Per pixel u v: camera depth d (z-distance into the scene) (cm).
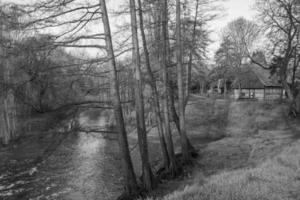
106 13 782
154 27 1203
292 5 2150
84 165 1625
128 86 998
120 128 860
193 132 2561
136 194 870
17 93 631
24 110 705
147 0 1109
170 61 1400
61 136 766
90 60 751
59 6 679
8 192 1235
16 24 625
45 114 712
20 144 811
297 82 2758
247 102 3288
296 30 2222
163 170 1221
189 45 1451
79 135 1067
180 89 1326
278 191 543
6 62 609
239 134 2328
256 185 583
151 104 1260
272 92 4162
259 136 1978
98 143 2175
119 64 975
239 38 4441
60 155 1845
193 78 2116
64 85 705
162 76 1274
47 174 1472
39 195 1192
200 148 1692
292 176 647
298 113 2478
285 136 1822
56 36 689
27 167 1496
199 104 3278
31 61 634
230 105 3250
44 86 667
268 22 2345
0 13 609
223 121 2798
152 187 949
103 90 839
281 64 2519
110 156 1811
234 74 4788
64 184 1330
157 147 1998
